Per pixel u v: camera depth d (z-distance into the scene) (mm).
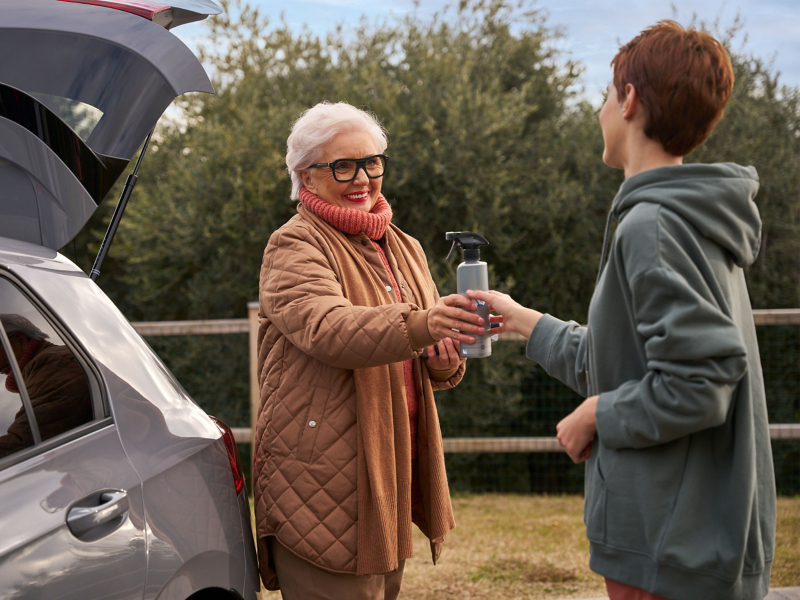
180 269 8250
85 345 1560
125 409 1574
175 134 8797
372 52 8555
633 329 1407
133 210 8055
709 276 1334
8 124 1677
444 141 7570
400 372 1966
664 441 1322
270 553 2006
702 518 1351
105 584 1351
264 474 1946
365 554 1840
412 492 2154
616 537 1396
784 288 8188
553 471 7773
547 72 9062
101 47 1726
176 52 1785
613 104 1532
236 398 7746
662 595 1339
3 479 1303
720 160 8000
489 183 7570
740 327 1417
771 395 7082
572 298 8273
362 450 1854
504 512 5391
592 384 1481
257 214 7750
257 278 7836
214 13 2061
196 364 7797
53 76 1712
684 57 1398
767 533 1431
